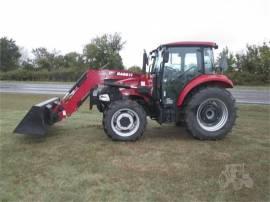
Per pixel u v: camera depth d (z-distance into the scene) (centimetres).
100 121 923
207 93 671
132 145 641
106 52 3603
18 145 656
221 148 623
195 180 476
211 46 698
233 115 686
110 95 708
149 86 710
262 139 703
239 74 3288
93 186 461
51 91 2230
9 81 3969
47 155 591
